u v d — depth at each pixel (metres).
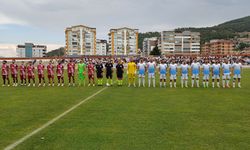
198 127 12.69
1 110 16.84
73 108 17.36
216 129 12.37
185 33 195.62
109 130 12.13
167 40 194.62
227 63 30.33
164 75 30.97
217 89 28.16
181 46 195.25
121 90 27.22
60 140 10.77
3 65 33.47
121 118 14.45
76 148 9.87
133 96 22.78
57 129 12.35
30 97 22.61
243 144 10.31
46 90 27.84
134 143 10.41
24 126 12.91
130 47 166.88
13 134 11.59
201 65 34.75
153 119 14.23
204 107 17.69
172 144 10.31
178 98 21.61
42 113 15.86
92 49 167.62
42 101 20.34
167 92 25.53
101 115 15.19
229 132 11.90
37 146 10.10
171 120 14.03
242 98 21.72
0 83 36.47
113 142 10.52
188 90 27.20
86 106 18.03
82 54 164.38
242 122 13.68
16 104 19.08
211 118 14.52
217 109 17.02
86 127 12.65
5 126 12.92
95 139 10.87
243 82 35.88
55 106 18.16
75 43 163.62
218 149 9.79
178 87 30.14
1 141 10.68
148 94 24.06
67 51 164.00
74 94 24.30
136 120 14.00
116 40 164.62
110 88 29.20
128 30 164.62
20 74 34.06
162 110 16.62
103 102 19.66
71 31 163.25
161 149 9.78
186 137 11.16
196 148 9.89
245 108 17.36
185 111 16.34
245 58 100.88
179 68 39.78
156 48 171.50
